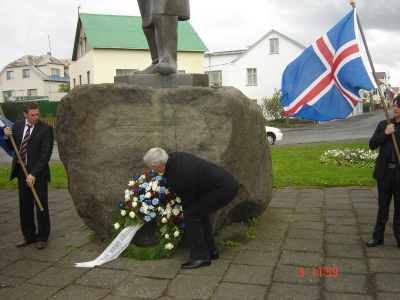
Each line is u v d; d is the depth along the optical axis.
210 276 4.24
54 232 5.96
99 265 4.58
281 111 36.44
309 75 6.14
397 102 4.78
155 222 4.89
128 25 28.48
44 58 48.78
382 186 4.96
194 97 5.02
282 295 3.80
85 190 5.10
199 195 4.43
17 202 8.19
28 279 4.29
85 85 5.10
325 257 4.72
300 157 13.75
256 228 5.87
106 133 5.07
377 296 3.75
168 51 5.41
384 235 5.45
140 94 5.06
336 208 6.98
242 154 5.22
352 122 38.00
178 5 5.40
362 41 5.70
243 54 39.12
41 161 5.17
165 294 3.87
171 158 4.36
